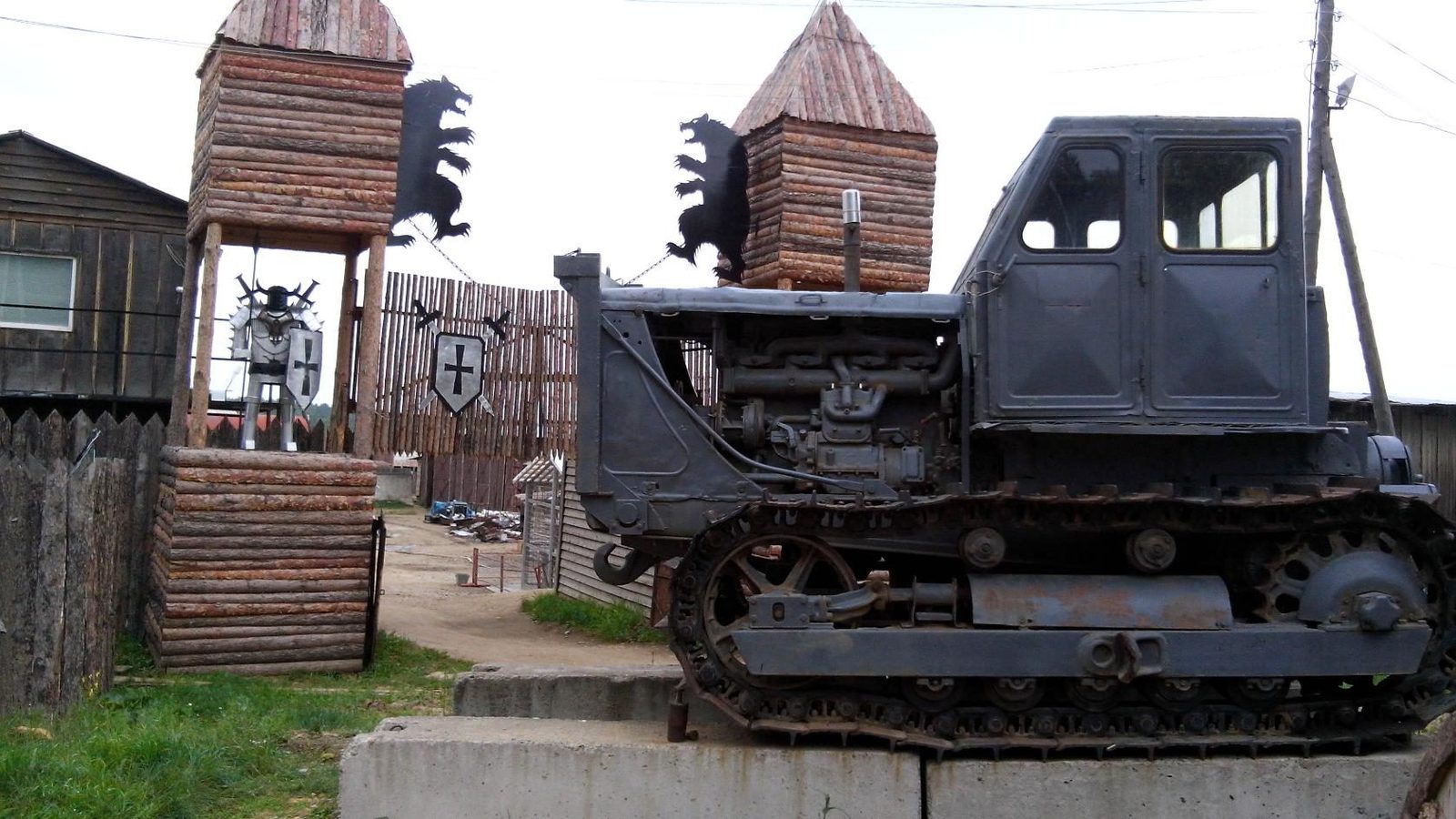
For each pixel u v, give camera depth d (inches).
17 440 518.3
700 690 247.1
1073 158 249.3
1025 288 247.8
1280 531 245.3
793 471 257.3
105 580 392.5
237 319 497.0
